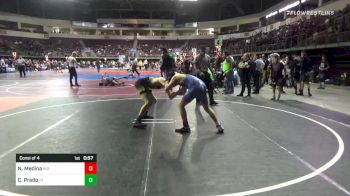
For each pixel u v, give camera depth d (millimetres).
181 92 7473
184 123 7336
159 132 7375
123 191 4184
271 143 6508
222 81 16688
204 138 6855
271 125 8203
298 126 8109
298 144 6449
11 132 7234
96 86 19234
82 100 12688
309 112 10164
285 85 18719
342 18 21312
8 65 40375
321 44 22703
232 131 7512
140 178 4613
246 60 13938
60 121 8508
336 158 5574
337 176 4754
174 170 4945
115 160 5371
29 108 10641
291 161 5410
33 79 25625
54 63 47438
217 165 5188
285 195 4102
